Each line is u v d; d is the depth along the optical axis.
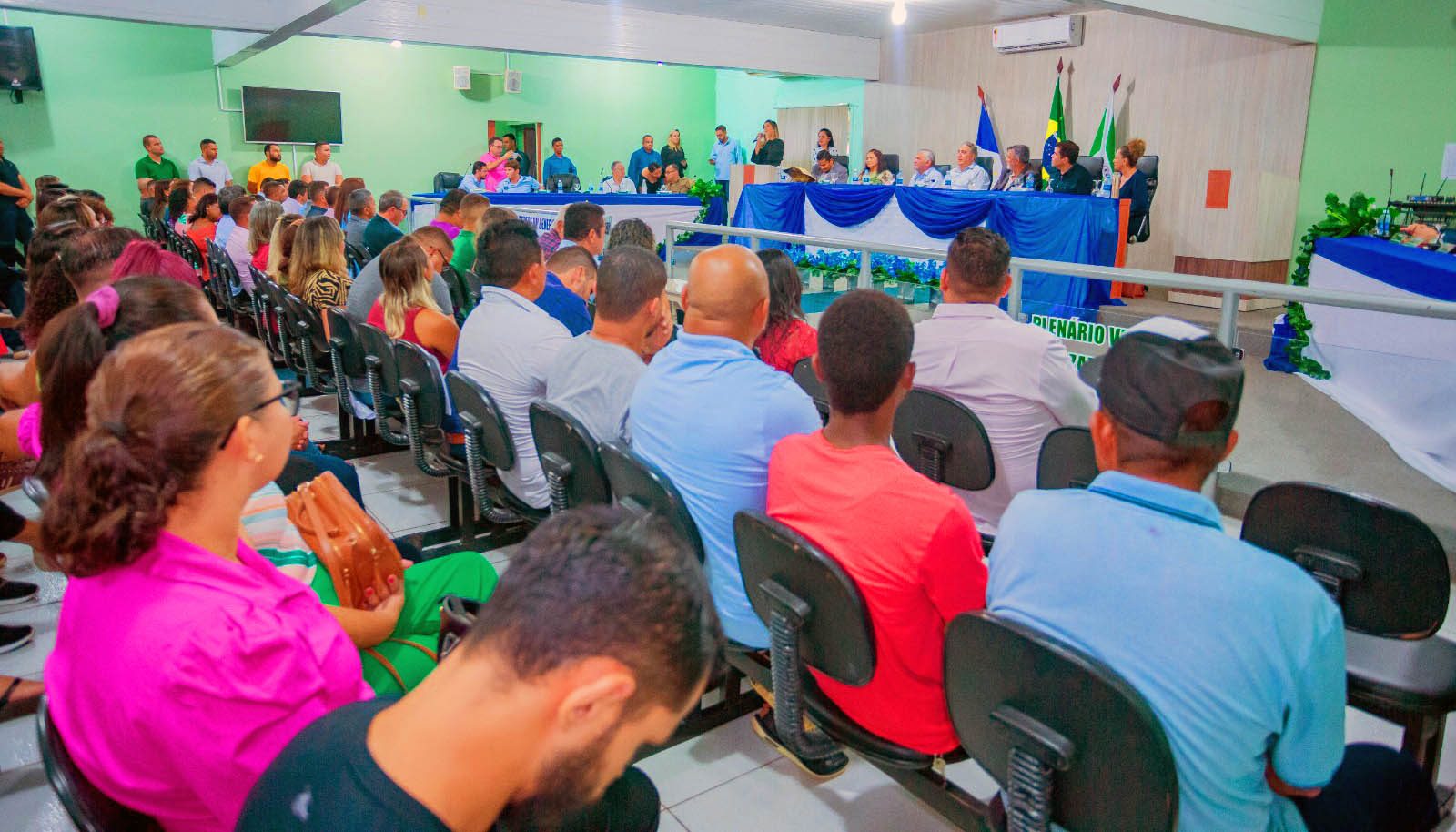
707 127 15.10
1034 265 3.22
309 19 7.98
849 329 1.37
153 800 0.97
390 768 0.63
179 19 7.86
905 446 2.48
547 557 0.62
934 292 3.96
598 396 2.20
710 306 1.76
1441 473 2.71
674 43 10.76
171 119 11.44
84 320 1.25
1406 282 4.59
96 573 0.93
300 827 0.62
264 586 1.02
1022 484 2.40
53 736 0.98
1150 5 6.92
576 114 13.99
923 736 1.47
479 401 2.36
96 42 10.89
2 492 2.28
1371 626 1.55
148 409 0.93
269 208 5.32
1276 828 1.11
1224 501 3.22
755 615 1.78
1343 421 2.90
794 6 10.21
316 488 1.52
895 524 1.31
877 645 1.39
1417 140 7.86
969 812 1.52
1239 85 8.85
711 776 1.95
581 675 0.58
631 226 3.90
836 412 1.43
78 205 4.81
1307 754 1.03
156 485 0.92
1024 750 1.08
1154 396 1.05
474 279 5.01
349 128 12.47
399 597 1.51
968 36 11.18
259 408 0.99
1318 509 1.56
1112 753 1.02
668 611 0.59
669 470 1.81
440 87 12.98
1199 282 2.81
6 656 2.38
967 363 2.33
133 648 0.92
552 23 9.98
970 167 8.80
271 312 4.79
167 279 1.47
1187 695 1.01
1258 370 2.93
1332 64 8.23
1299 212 8.60
